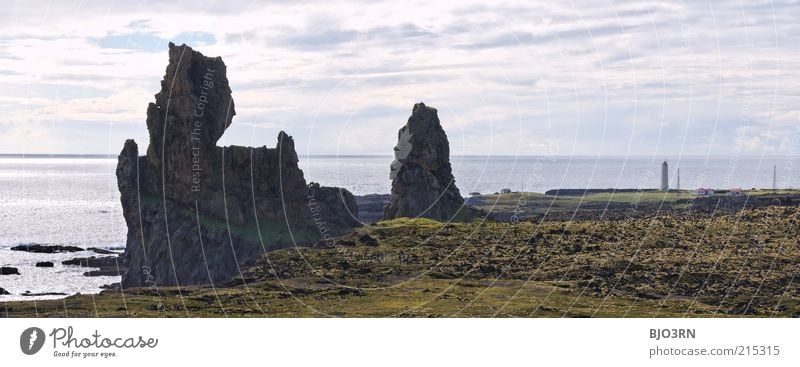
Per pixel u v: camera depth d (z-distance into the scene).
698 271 107.25
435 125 181.62
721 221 139.25
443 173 181.88
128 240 191.75
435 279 107.25
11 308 91.94
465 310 88.44
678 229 134.00
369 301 94.50
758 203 162.38
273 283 106.06
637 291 98.94
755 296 95.38
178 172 191.88
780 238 125.50
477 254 120.88
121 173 193.25
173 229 187.00
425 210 175.88
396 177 180.25
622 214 158.38
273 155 196.62
